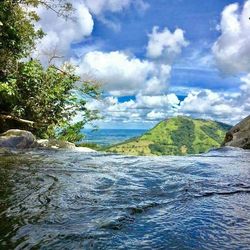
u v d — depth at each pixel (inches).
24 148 493.4
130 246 138.6
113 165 344.8
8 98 811.4
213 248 136.1
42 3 981.8
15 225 166.4
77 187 245.6
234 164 352.2
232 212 183.3
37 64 925.8
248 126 619.8
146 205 197.6
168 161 376.5
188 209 189.5
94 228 159.2
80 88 1019.3
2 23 824.3
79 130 1045.2
